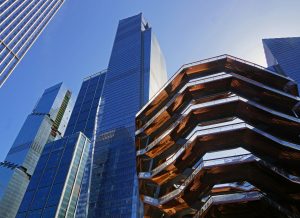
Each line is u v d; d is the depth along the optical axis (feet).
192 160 149.28
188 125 163.43
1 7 392.27
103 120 611.47
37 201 602.03
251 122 154.61
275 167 122.01
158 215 161.68
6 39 392.27
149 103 198.39
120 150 534.78
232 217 125.08
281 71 569.64
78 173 655.35
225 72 181.27
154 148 170.60
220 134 139.95
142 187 169.17
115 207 449.89
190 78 187.52
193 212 143.54
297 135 148.36
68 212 581.53
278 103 167.12
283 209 114.01
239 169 129.70
